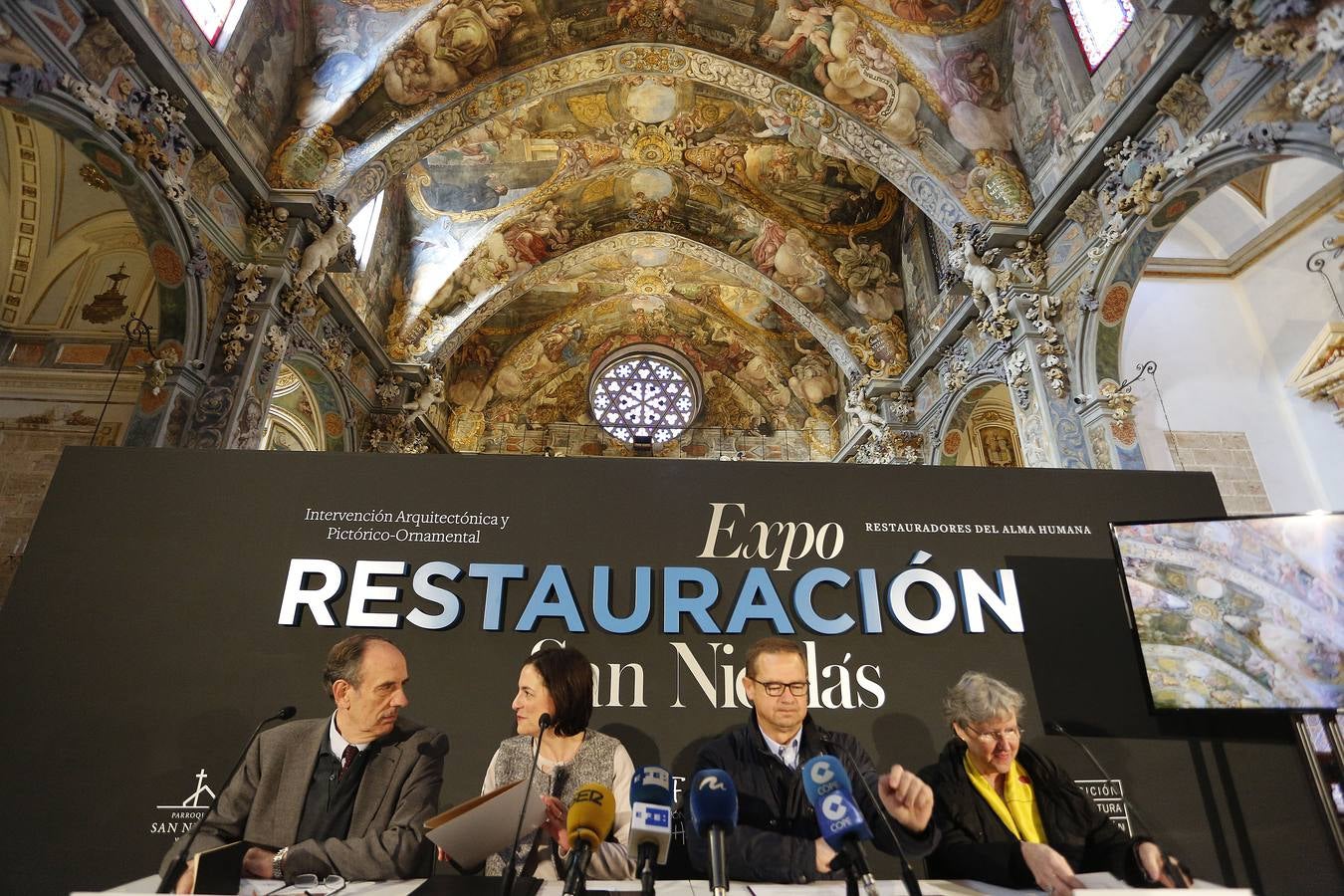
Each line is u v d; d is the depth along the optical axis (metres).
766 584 4.48
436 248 15.04
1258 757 4.12
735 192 15.38
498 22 10.96
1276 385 10.48
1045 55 9.55
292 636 4.19
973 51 10.48
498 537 4.53
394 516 4.54
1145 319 10.91
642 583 4.45
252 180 8.92
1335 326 9.35
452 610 4.30
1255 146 6.50
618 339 22.62
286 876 3.55
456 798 3.85
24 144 9.68
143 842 3.69
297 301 9.30
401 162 10.85
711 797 2.53
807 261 15.48
